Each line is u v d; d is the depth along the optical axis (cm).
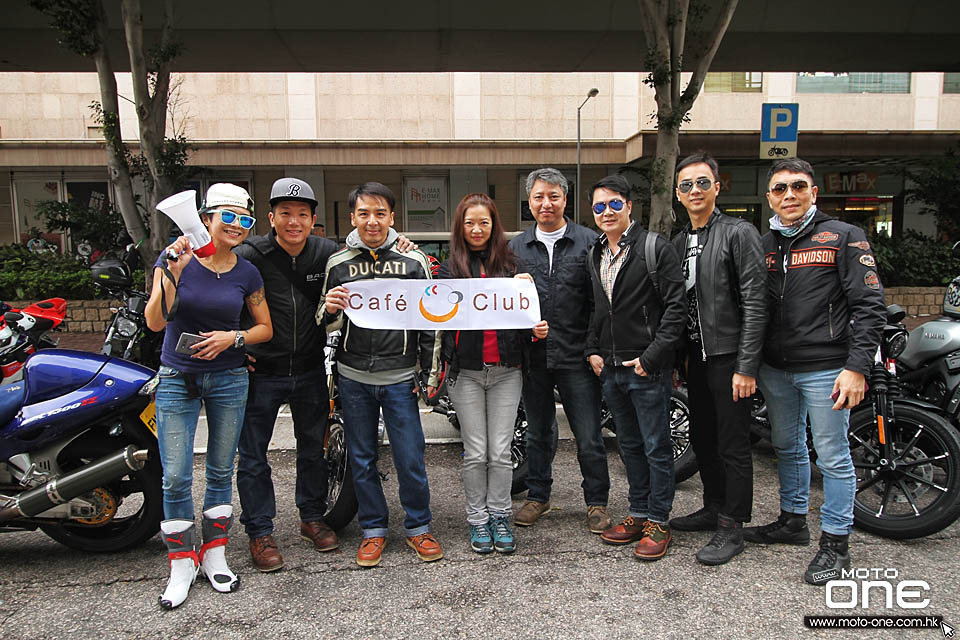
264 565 307
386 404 318
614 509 383
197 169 1160
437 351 317
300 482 338
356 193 317
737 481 313
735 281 310
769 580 294
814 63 1199
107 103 790
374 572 306
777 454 331
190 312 275
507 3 964
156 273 268
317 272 325
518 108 1869
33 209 1802
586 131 1866
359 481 319
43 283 1112
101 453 319
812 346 300
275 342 313
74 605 279
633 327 315
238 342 284
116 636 254
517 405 332
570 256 340
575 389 345
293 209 306
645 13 757
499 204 1878
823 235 300
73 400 308
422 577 301
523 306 316
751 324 300
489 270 326
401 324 314
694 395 335
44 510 301
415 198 1864
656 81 751
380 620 264
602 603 276
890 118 1880
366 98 1845
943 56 1165
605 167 1828
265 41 1027
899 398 345
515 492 409
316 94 1833
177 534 283
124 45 1023
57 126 1798
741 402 310
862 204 1870
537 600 279
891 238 1370
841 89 1867
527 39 1044
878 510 361
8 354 319
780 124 677
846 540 297
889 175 1850
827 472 299
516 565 312
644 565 311
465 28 991
